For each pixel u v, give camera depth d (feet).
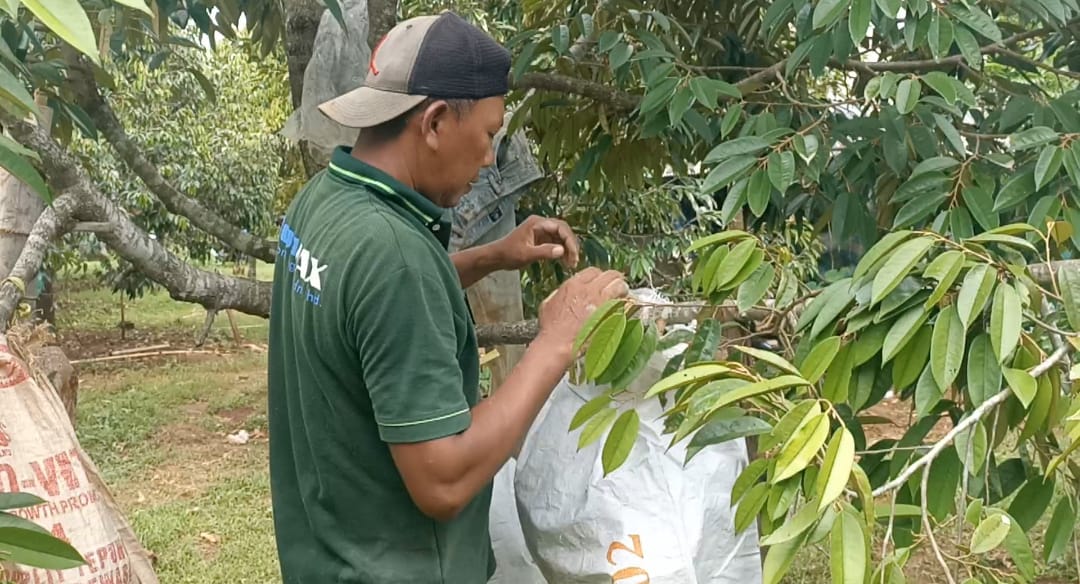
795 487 3.09
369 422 4.13
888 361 3.76
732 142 4.88
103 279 29.22
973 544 3.08
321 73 6.54
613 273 4.49
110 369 26.99
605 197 9.64
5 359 4.82
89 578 4.95
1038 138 4.56
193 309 39.22
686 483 4.91
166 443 19.56
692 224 12.79
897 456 4.00
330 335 3.96
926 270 3.35
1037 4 5.08
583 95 6.69
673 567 4.66
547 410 5.35
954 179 4.91
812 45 5.07
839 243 6.08
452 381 3.88
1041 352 3.39
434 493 3.88
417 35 4.15
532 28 7.53
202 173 26.04
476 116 4.22
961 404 4.24
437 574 4.31
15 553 2.91
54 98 6.59
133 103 24.39
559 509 4.98
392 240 3.86
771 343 5.04
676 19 7.45
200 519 15.07
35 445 4.88
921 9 4.57
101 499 5.43
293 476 4.65
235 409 22.33
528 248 5.84
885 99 5.16
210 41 8.16
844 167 5.78
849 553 2.80
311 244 4.11
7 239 5.44
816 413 3.01
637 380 4.97
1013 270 3.44
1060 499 3.74
